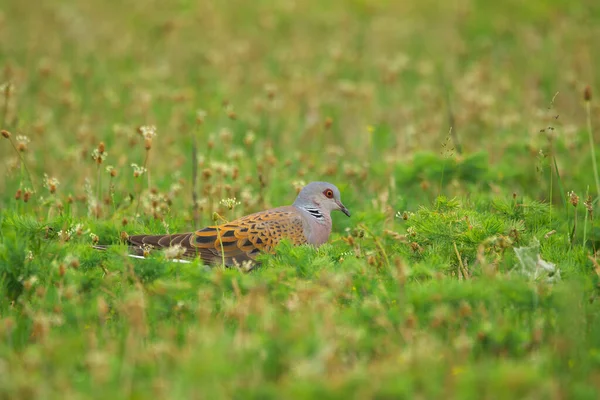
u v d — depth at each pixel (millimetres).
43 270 9367
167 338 7840
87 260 9742
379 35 25625
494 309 8523
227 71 21797
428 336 7910
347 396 6715
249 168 15227
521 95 20266
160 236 10844
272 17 26344
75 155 15312
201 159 14516
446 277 9125
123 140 16703
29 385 7004
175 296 8750
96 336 8164
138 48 23406
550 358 7688
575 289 8672
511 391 6836
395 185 14023
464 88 19938
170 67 22250
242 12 27500
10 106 16797
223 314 8703
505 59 23250
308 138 17844
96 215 12211
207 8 26594
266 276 9102
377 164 15133
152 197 12203
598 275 9391
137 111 18625
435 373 7102
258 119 18156
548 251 10406
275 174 14688
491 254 10250
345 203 13266
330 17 27047
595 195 13727
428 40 25500
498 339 7895
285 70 21969
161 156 16250
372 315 8383
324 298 8492
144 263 9328
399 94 20781
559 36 23797
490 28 25406
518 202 11625
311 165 15094
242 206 13258
